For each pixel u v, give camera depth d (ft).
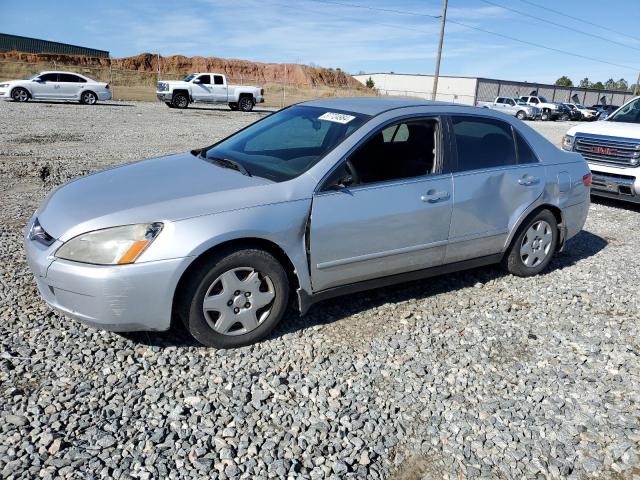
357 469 8.44
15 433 8.57
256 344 11.76
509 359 11.88
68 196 11.81
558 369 11.57
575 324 13.71
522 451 9.07
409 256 13.41
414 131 13.50
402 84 257.14
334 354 11.59
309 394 10.16
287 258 11.79
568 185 16.42
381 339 12.35
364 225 12.31
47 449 8.32
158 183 11.90
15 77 160.97
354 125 12.85
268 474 8.17
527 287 15.90
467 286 15.72
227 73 277.44
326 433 9.17
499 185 14.66
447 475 8.48
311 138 13.15
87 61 223.92
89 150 36.55
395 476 8.39
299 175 11.87
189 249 10.34
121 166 13.97
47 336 11.48
